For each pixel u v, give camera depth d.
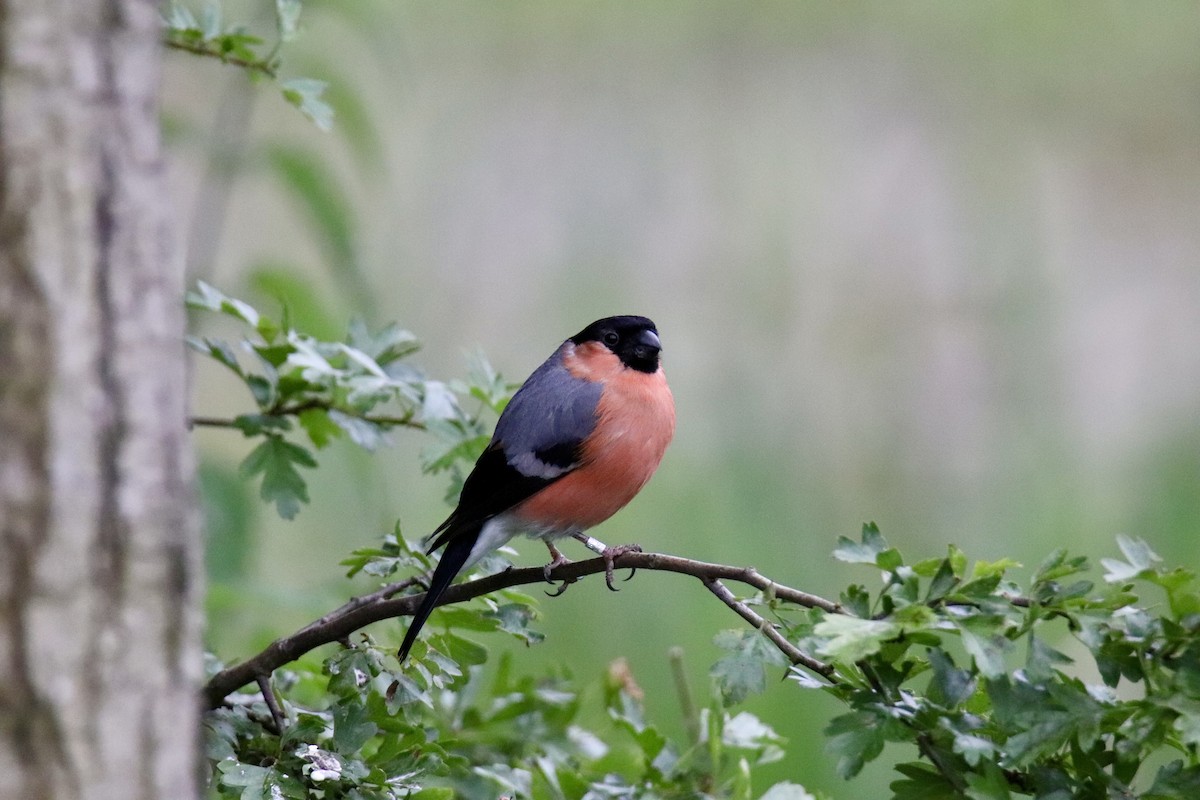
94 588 4.26
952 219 20.91
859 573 15.39
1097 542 16.22
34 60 4.21
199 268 9.59
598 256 19.86
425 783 6.88
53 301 4.21
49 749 4.21
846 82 22.30
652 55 21.89
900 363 19.09
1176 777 5.59
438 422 7.38
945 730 5.64
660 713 12.71
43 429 4.20
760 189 20.89
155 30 4.51
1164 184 21.67
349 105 10.04
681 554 15.27
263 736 6.55
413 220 19.38
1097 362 19.59
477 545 7.54
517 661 12.80
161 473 4.40
